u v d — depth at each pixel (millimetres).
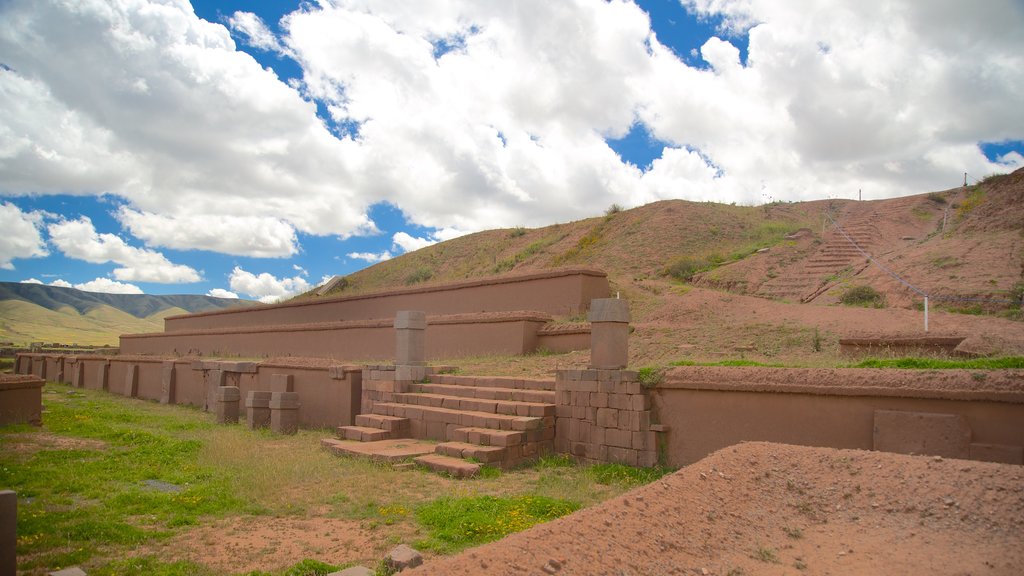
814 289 23984
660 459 10359
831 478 7023
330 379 17328
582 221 42531
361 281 46156
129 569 6324
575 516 5668
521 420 11523
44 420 17328
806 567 5441
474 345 21328
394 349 24078
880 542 5805
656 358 15914
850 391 8461
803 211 40688
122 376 29812
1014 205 27000
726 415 9711
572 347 19141
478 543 6902
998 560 5230
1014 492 6035
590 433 11328
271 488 9727
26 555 6711
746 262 28484
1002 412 7324
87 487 9805
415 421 13773
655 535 5645
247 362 20953
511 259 38594
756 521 6324
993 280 19609
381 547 7004
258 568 6434
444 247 46906
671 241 33438
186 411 21906
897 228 32375
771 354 14938
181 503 8859
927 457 6973
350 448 12328
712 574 5223
